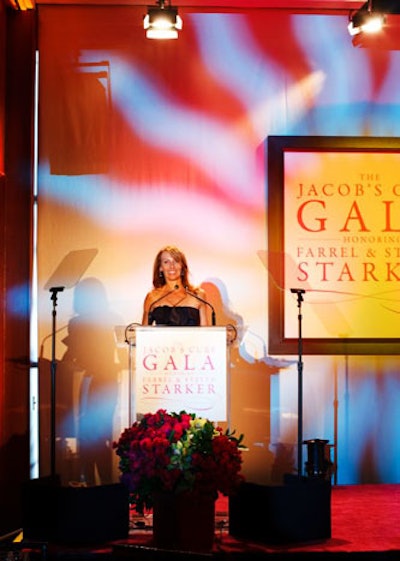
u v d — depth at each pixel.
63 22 7.18
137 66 7.21
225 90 7.26
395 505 6.24
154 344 5.69
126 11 7.21
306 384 7.23
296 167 7.27
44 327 7.08
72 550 5.05
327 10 7.32
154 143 7.21
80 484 6.22
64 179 7.14
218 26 7.26
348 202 7.30
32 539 5.26
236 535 5.35
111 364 7.12
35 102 7.14
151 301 6.78
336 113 7.33
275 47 7.29
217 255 7.22
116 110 7.20
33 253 7.07
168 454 5.02
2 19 6.79
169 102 7.23
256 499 5.20
